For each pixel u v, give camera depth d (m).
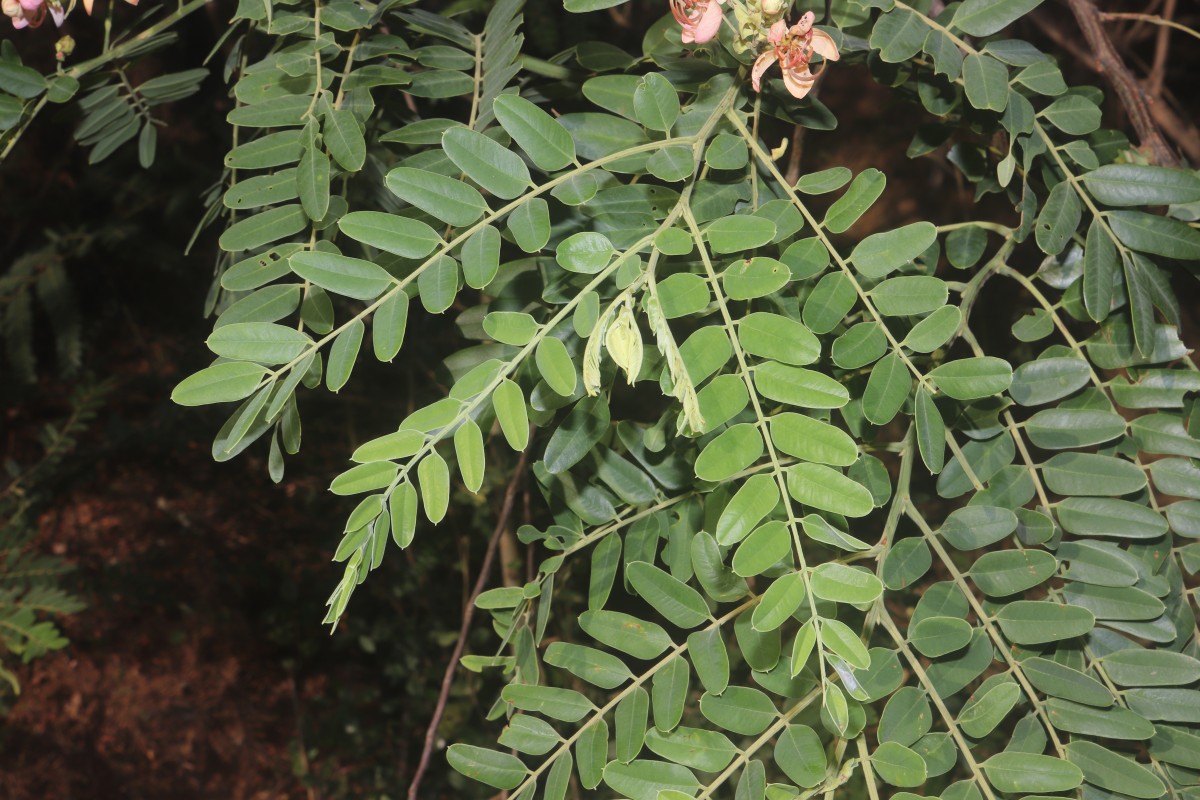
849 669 0.63
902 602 1.70
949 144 1.09
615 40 1.46
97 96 0.90
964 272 1.40
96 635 2.84
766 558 0.64
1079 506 0.78
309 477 2.71
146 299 3.08
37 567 1.78
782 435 0.65
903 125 2.15
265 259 0.77
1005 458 0.80
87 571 2.77
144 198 2.56
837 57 0.73
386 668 2.43
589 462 0.83
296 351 0.68
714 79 0.81
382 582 2.51
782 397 0.65
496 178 0.69
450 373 0.81
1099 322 0.80
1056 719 0.74
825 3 0.83
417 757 2.54
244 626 2.88
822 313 0.71
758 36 0.73
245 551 2.90
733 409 0.65
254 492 3.00
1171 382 0.81
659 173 0.72
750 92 0.80
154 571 2.84
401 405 2.19
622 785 0.74
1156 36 2.28
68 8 0.84
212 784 2.72
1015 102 0.78
